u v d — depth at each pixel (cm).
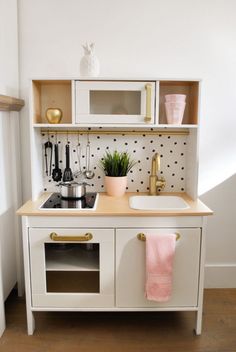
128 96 189
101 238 172
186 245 175
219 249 232
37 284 177
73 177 219
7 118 197
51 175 218
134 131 214
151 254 169
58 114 193
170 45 209
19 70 208
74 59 207
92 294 178
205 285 234
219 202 227
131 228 172
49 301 178
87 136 215
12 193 208
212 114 216
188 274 177
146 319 198
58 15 204
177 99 189
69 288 181
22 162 217
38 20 204
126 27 206
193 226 174
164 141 217
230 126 218
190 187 207
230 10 206
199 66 211
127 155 214
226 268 232
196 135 192
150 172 220
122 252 174
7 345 174
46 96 209
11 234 206
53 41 206
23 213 169
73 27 205
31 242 172
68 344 175
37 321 195
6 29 187
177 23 207
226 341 178
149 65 210
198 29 208
